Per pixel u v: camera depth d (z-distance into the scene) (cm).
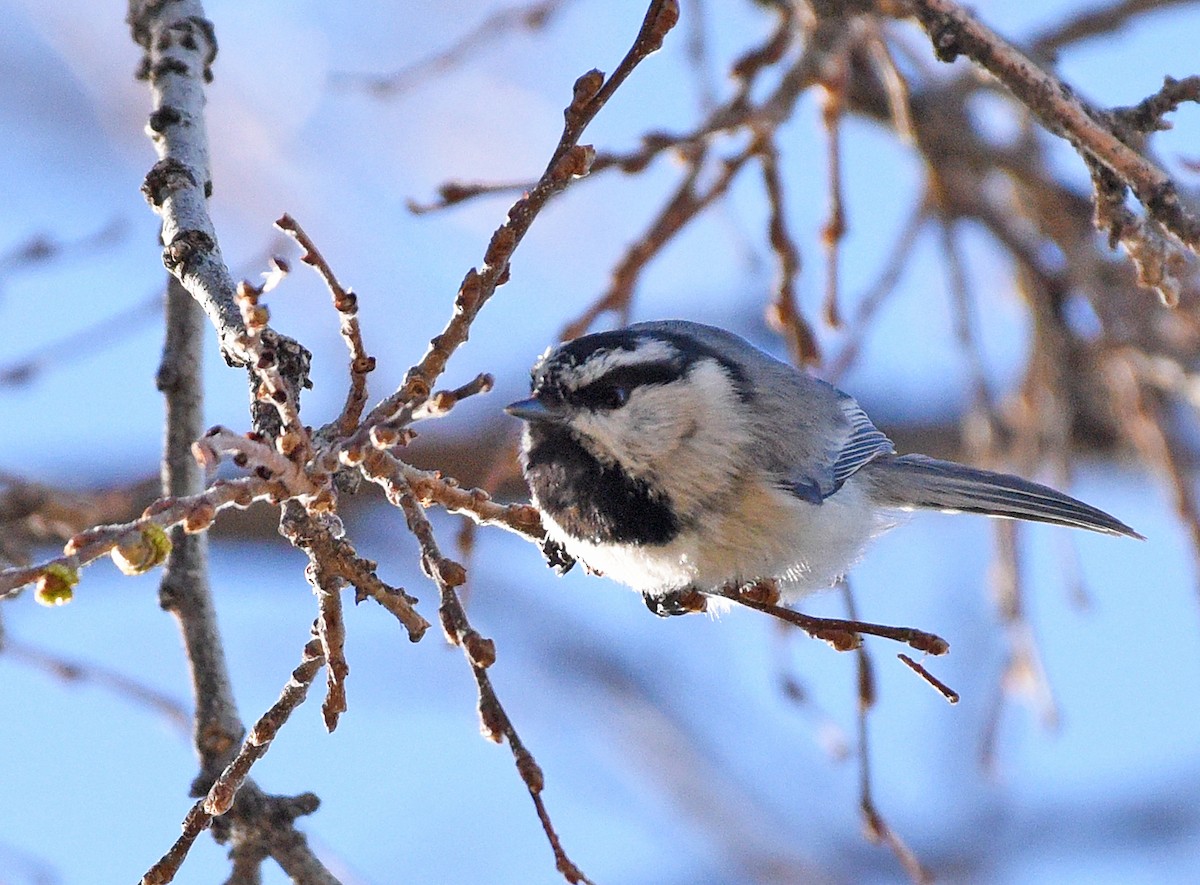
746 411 987
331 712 634
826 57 1119
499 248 663
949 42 803
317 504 627
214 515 591
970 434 1373
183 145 841
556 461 958
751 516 967
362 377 675
